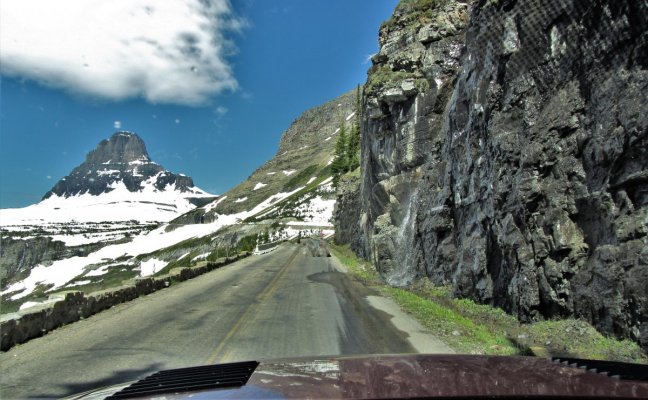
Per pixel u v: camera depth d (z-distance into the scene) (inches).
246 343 350.0
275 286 751.7
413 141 880.9
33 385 250.4
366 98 1033.5
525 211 415.8
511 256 446.6
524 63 449.7
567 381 76.3
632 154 302.8
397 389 73.1
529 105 438.0
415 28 928.9
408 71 908.6
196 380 84.0
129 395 78.5
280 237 4638.3
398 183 927.0
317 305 544.4
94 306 491.5
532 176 412.2
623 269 304.5
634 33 311.4
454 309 537.3
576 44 380.2
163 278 738.2
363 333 384.2
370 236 1195.9
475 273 533.0
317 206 7824.8
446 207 668.7
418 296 636.7
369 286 761.0
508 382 76.2
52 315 405.1
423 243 759.1
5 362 298.4
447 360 95.7
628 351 285.9
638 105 299.3
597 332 328.8
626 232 305.7
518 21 461.1
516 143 446.9
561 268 374.0
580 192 363.3
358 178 2121.1
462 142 628.7
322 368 89.5
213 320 449.4
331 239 3494.1
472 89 577.3
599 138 339.0
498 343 343.0
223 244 5984.3
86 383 253.8
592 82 357.7
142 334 385.7
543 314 400.8
